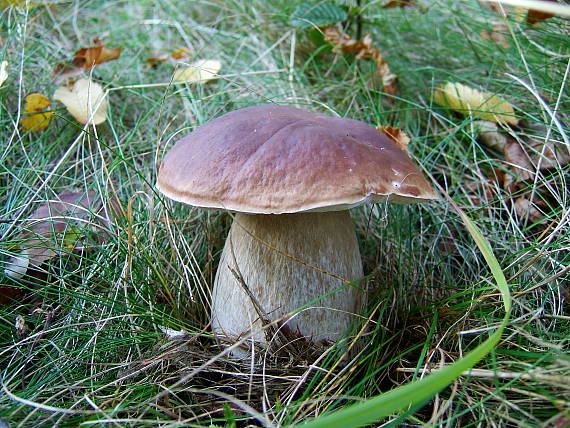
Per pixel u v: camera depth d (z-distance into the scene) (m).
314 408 0.17
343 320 0.20
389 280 0.24
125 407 0.17
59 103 0.32
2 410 0.16
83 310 0.20
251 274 0.19
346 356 0.20
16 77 0.31
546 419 0.15
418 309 0.22
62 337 0.19
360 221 0.28
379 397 0.11
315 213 0.19
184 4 0.44
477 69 0.33
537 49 0.29
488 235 0.25
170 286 0.24
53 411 0.16
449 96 0.31
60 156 0.30
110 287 0.22
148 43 0.40
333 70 0.37
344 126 0.19
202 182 0.16
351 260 0.20
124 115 0.33
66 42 0.37
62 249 0.22
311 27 0.35
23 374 0.18
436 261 0.26
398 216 0.27
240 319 0.20
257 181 0.16
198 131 0.19
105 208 0.23
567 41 0.27
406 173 0.18
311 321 0.19
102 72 0.36
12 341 0.19
